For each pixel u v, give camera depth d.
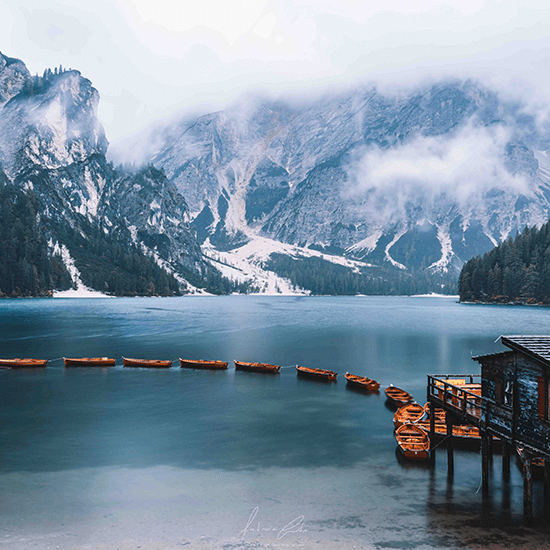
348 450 36.34
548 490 28.03
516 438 25.70
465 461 33.88
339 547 22.55
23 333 121.62
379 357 87.81
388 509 26.44
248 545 22.64
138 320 168.38
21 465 32.81
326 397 54.94
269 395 55.97
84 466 32.69
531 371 24.67
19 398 53.81
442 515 25.78
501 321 174.50
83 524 24.52
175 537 23.30
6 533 23.55
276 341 111.56
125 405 50.66
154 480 30.30
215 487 29.25
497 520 25.28
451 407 31.97
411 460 34.19
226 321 171.88
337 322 172.38
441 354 91.56
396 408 49.84
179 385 61.56
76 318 171.25
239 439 38.97
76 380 64.56
